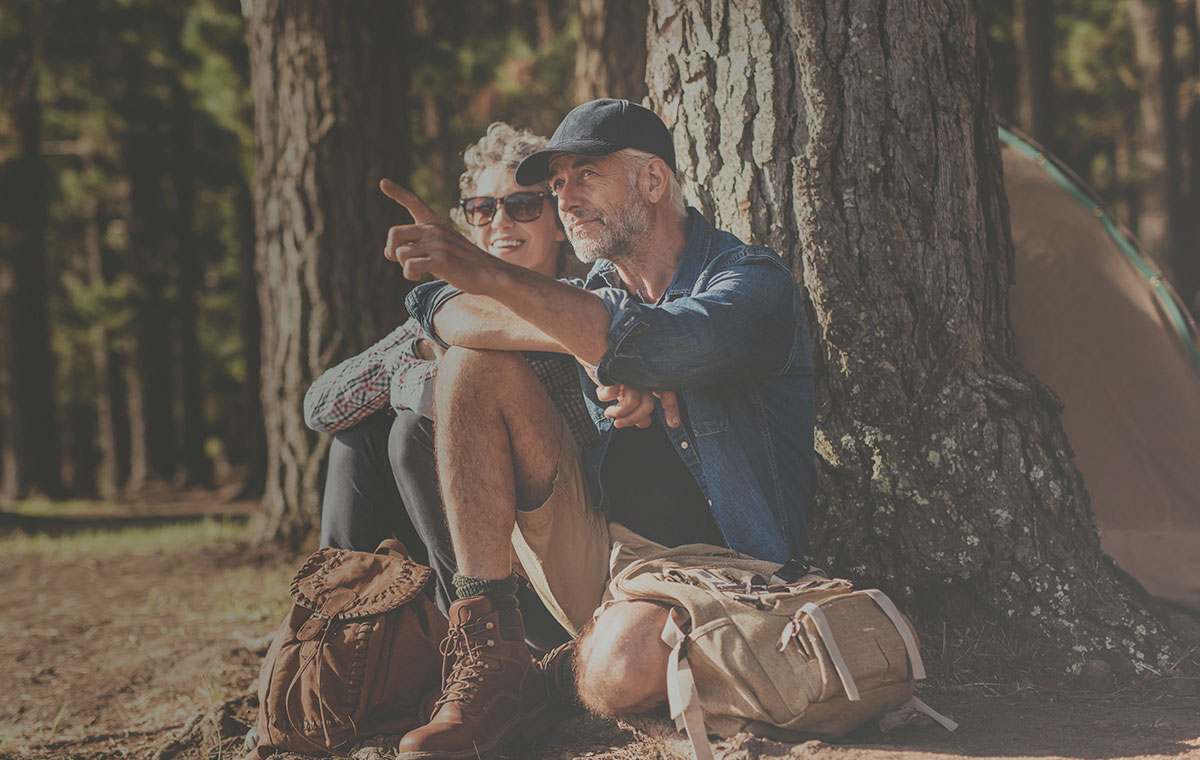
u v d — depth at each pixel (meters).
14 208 15.74
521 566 2.61
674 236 2.60
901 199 3.04
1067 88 16.66
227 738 2.81
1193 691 2.61
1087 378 3.98
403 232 2.19
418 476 2.67
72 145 19.20
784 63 3.11
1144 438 3.91
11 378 16.16
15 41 15.46
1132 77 15.30
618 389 2.37
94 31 16.27
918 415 3.00
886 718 2.26
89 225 21.72
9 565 7.25
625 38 7.17
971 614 2.89
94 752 2.85
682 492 2.52
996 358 3.20
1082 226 4.07
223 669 3.62
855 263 3.03
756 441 2.46
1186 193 13.08
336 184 6.62
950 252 3.09
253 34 6.85
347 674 2.38
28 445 16.33
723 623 2.12
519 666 2.31
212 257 21.38
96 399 28.55
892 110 3.05
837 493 2.97
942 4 3.15
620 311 2.28
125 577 6.33
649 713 2.33
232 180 17.50
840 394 3.01
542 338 2.29
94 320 20.53
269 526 6.75
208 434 27.17
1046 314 4.05
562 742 2.36
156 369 22.77
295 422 6.65
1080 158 17.44
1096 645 2.80
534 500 2.41
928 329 3.04
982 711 2.46
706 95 3.22
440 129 13.40
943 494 2.95
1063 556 2.94
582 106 2.53
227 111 14.48
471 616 2.31
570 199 2.51
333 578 2.50
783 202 3.09
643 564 2.32
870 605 2.19
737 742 2.09
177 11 16.08
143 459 22.75
